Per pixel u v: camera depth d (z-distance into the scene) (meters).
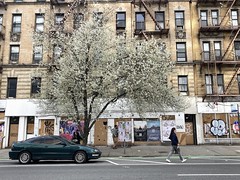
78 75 16.61
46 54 24.28
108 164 11.91
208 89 25.59
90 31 17.47
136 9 27.45
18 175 9.00
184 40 26.41
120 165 11.48
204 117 24.91
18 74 25.62
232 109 24.70
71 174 9.09
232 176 8.48
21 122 24.80
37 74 21.81
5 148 23.81
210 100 24.94
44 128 24.89
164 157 15.64
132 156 16.33
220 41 26.50
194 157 15.48
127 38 19.20
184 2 27.36
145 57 17.38
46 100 19.80
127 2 27.41
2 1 27.62
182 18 27.20
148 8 27.56
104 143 24.36
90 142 24.28
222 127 24.59
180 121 24.59
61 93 17.11
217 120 24.75
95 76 17.08
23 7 27.36
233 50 26.11
